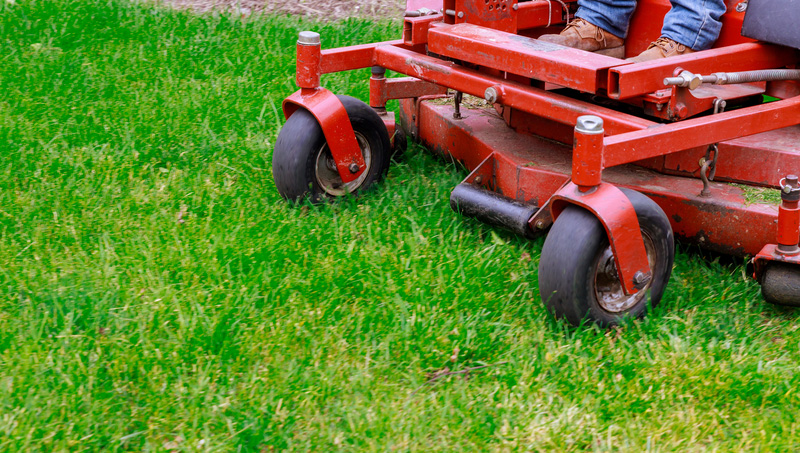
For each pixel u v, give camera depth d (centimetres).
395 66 385
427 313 304
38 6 621
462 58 348
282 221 364
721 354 284
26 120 456
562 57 312
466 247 354
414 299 311
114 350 277
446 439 250
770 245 307
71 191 383
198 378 267
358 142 390
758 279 311
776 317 312
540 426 252
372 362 281
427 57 378
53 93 492
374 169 398
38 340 281
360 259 337
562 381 271
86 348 279
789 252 298
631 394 265
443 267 331
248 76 538
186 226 362
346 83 536
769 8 326
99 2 645
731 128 311
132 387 266
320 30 632
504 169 369
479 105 440
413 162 436
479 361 284
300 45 366
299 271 331
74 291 306
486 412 257
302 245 349
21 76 512
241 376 273
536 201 357
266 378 269
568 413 257
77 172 404
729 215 320
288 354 282
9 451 237
